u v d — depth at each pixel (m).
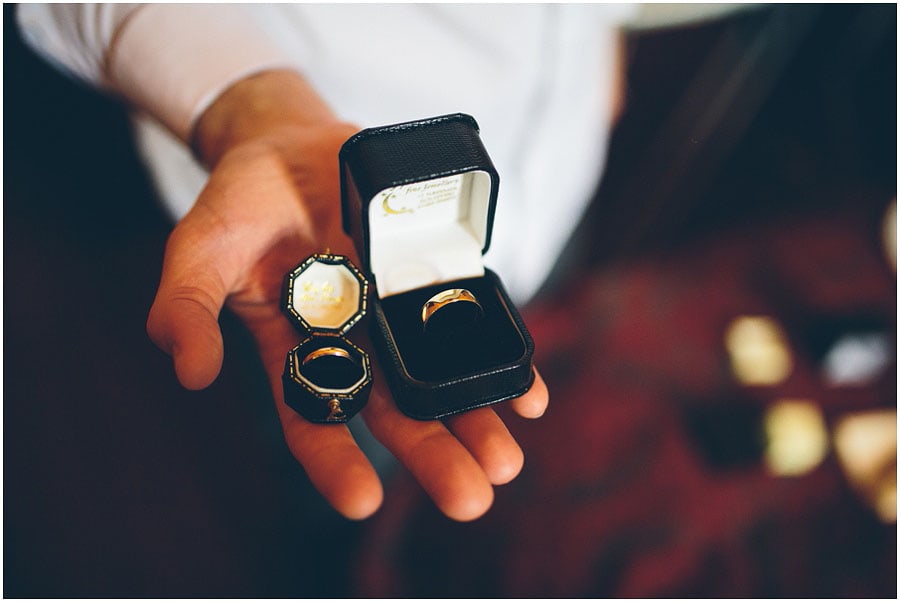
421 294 0.48
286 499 0.61
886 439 0.60
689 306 0.66
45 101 0.72
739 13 0.68
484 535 0.57
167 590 0.59
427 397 0.44
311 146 0.49
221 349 0.42
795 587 0.55
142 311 0.67
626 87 0.69
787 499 0.58
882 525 0.57
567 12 0.56
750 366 0.63
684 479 0.58
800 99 0.74
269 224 0.47
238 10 0.52
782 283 0.67
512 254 0.63
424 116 0.57
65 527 0.60
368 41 0.54
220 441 0.63
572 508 0.57
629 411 0.60
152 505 0.61
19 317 0.67
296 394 0.43
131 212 0.70
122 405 0.64
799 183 0.71
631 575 0.55
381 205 0.47
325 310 0.47
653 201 0.71
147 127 0.58
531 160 0.60
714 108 0.71
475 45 0.55
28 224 0.70
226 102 0.51
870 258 0.68
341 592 0.57
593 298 0.66
